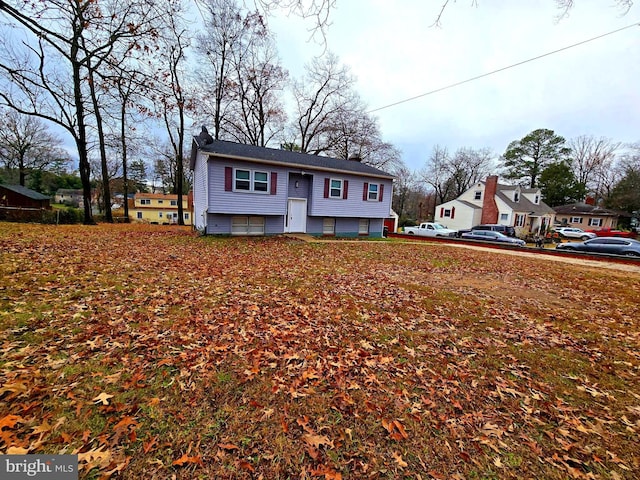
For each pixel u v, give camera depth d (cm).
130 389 246
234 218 1438
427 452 205
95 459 179
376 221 1955
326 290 577
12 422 198
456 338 395
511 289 689
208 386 259
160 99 738
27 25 496
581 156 4741
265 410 235
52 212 1617
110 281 523
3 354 278
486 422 238
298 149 2958
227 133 2522
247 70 2312
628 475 194
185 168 4241
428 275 789
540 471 194
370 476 183
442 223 3634
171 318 393
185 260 771
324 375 290
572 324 475
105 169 2028
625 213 3888
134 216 4638
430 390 276
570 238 3178
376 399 258
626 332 450
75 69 1006
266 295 521
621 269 1100
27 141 3256
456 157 4522
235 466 184
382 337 383
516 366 332
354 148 3047
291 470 184
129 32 610
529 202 3572
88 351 297
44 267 566
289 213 1588
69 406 220
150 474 173
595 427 239
